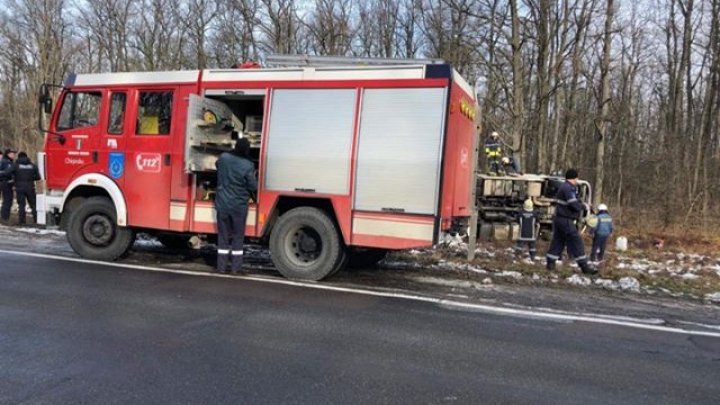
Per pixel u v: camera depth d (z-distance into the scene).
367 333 5.35
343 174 7.52
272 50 26.19
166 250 10.02
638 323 6.14
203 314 5.81
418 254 10.49
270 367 4.39
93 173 8.77
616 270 9.55
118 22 34.12
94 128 8.80
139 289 6.82
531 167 22.55
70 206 9.05
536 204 13.94
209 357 4.57
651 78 29.58
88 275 7.53
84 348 4.69
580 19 18.11
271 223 7.96
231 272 8.02
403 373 4.36
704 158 20.02
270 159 7.88
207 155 8.36
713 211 17.86
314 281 7.68
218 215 7.91
